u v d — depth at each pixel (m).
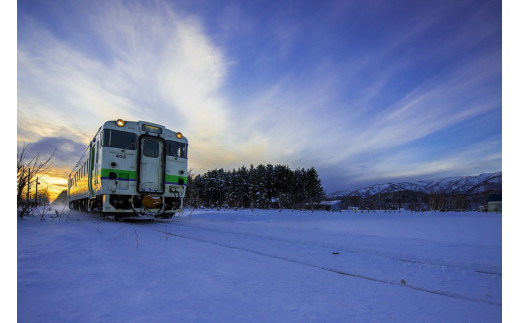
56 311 2.15
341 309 2.46
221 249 5.10
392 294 2.99
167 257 4.16
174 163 11.51
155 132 11.17
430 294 3.05
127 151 10.52
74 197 17.20
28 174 9.89
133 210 10.36
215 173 70.69
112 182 10.09
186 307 2.33
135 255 4.20
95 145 11.47
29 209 10.37
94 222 9.59
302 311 2.36
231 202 58.28
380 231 10.95
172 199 11.52
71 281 2.89
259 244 5.96
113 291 2.65
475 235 9.55
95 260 3.79
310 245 6.11
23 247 4.46
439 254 5.34
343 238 7.36
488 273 4.00
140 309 2.25
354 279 3.54
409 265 4.38
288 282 3.22
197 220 13.65
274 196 61.38
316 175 64.31
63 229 6.88
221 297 2.61
